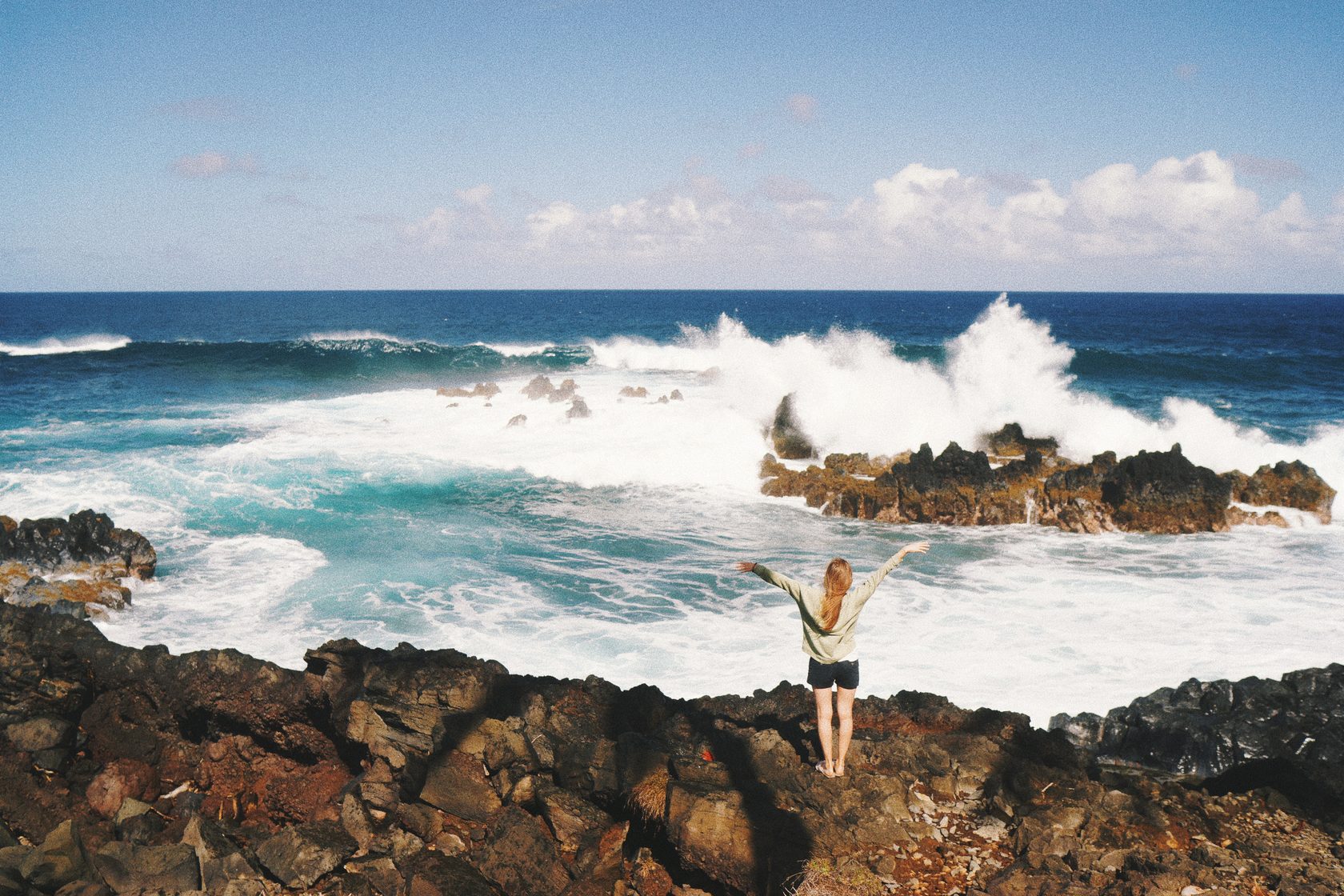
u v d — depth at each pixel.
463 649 11.61
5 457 22.91
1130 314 139.00
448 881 5.69
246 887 5.72
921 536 18.03
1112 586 14.70
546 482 21.55
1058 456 22.95
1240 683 9.24
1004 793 6.19
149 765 7.43
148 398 35.09
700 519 18.83
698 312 139.75
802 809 5.66
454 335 82.44
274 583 14.20
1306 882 5.16
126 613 12.82
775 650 11.65
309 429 27.34
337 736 7.42
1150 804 6.15
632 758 6.20
